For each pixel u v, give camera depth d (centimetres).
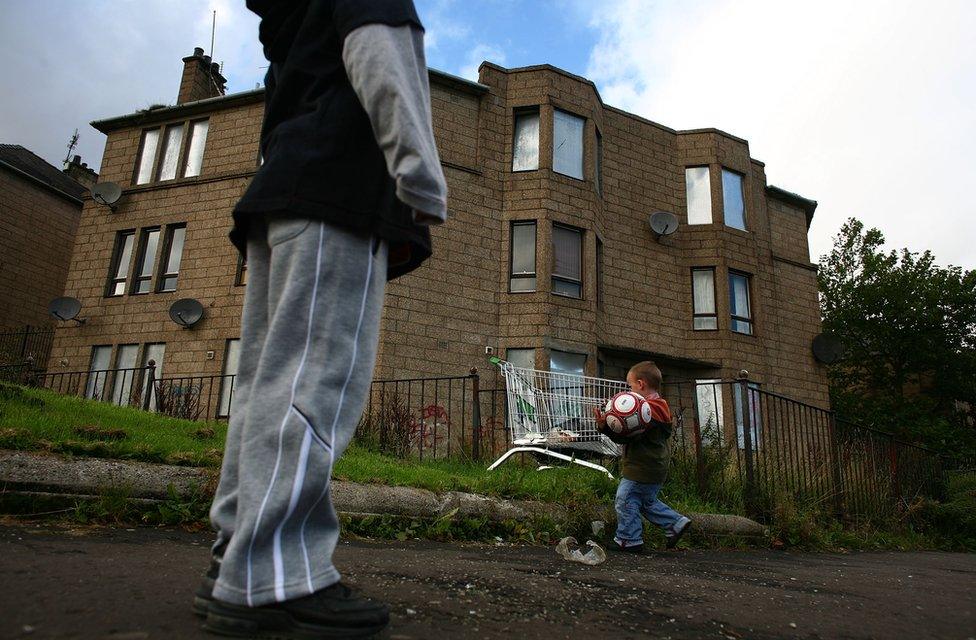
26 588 150
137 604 145
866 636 189
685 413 1480
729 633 179
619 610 196
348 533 332
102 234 1580
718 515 515
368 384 141
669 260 1591
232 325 1393
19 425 360
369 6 136
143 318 1474
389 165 130
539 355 1311
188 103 1568
